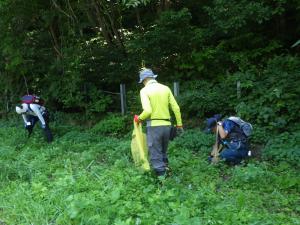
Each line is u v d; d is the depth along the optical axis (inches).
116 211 190.1
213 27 430.6
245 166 279.6
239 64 417.1
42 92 501.0
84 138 376.5
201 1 472.4
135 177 232.7
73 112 500.7
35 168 283.1
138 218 183.0
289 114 345.1
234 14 372.8
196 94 391.5
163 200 202.1
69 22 478.6
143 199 207.0
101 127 416.5
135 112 434.0
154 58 440.1
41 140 383.9
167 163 260.8
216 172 263.1
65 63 462.0
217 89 399.2
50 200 217.5
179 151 310.3
